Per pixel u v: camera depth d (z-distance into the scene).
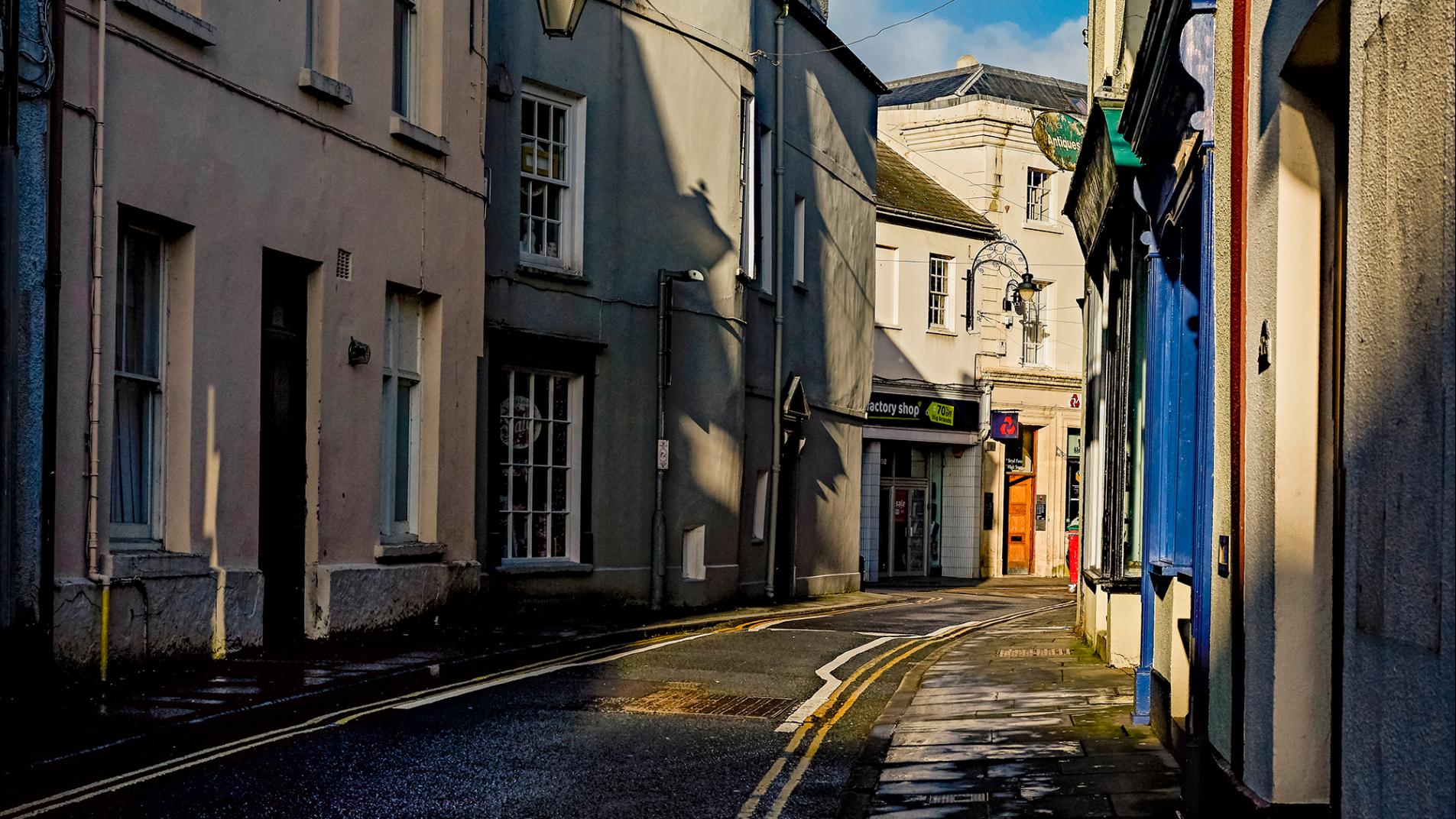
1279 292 5.67
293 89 12.46
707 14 20.17
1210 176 7.55
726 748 8.88
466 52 15.70
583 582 18.28
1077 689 11.45
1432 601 3.61
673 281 19.56
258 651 11.83
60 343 9.68
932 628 18.41
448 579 15.15
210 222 11.35
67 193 9.74
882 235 34.16
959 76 41.00
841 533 26.88
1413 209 3.81
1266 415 5.85
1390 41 4.02
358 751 8.24
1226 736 6.54
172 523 11.12
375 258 13.79
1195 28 7.35
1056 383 38.81
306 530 12.83
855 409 27.59
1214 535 6.93
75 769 7.42
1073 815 7.08
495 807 7.03
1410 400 3.82
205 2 11.23
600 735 9.10
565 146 18.36
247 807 6.80
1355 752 4.26
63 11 9.59
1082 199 15.20
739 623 18.39
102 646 9.90
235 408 11.72
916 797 7.55
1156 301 10.07
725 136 20.47
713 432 20.19
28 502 9.27
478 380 16.67
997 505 37.91
